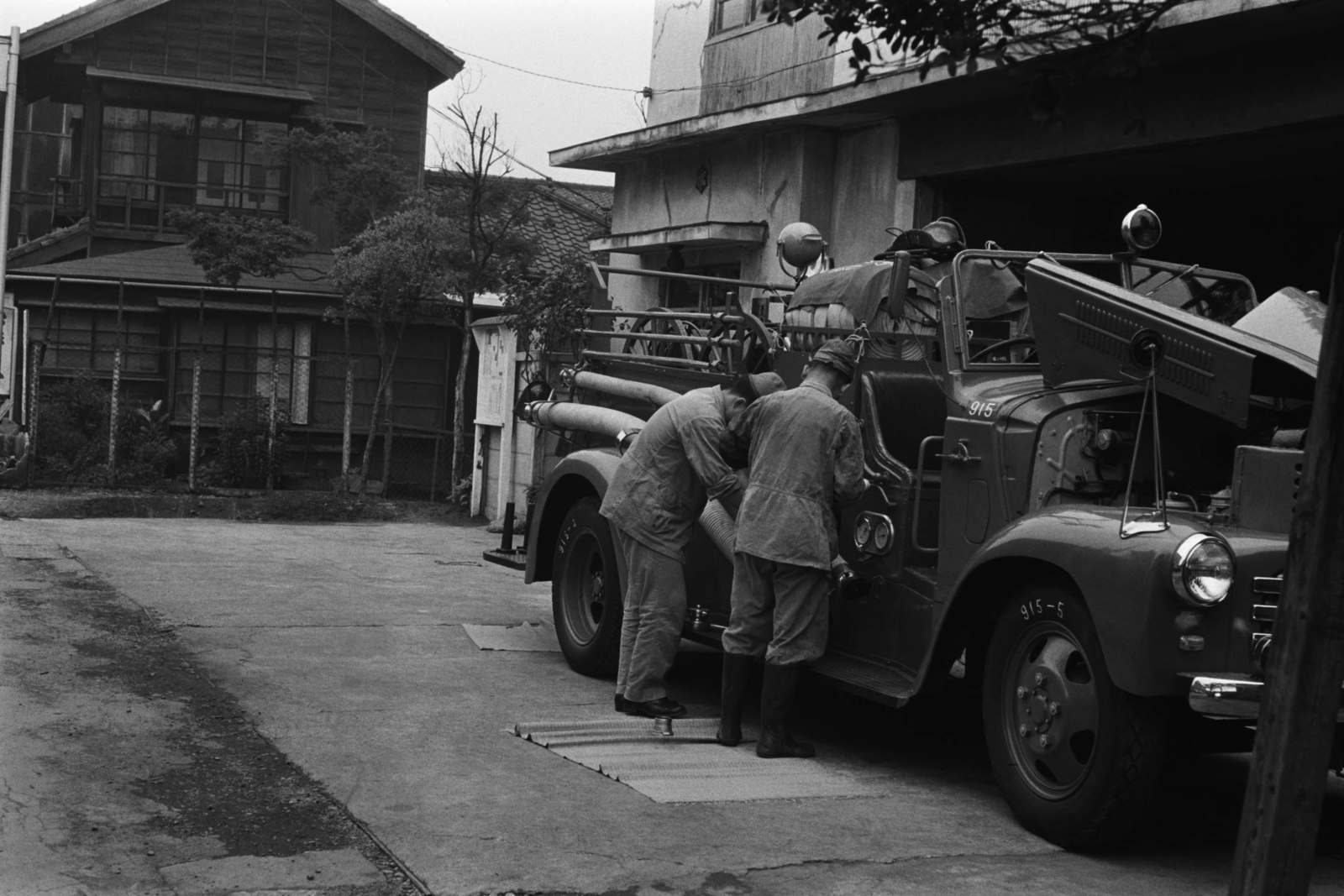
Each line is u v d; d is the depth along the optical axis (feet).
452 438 74.74
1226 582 15.05
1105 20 17.02
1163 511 15.79
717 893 14.16
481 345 58.13
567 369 28.27
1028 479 17.78
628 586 22.50
